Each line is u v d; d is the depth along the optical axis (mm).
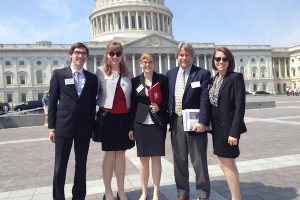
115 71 7199
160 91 7047
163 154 7000
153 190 7852
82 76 6918
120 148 7117
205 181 6805
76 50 6809
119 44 7121
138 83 7133
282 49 119938
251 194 7141
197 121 6707
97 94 7277
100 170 10344
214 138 6395
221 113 6238
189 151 6891
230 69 6406
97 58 94000
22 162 12320
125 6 100875
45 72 91000
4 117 26906
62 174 6805
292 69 119250
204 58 101062
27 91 89750
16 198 7844
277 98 64562
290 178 8164
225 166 6328
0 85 88250
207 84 6676
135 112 7098
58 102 6898
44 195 7988
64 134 6715
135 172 9789
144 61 6977
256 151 11820
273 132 16578
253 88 110250
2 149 15688
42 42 92375
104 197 7238
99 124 7125
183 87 6914
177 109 6953
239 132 6070
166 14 107062
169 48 95688
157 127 6996
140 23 102500
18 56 89500
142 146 6988
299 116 24109
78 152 6898
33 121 27531
